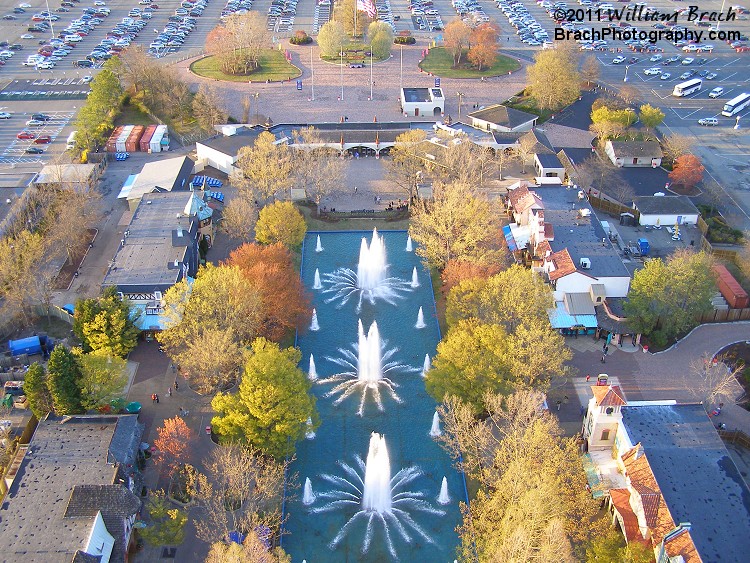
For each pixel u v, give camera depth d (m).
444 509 142.75
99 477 136.00
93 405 153.50
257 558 112.81
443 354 155.00
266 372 142.62
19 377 167.75
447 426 148.88
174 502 138.75
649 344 180.38
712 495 125.75
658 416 143.38
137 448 146.12
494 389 147.38
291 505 142.75
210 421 157.38
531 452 125.06
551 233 199.88
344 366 178.00
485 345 150.50
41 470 137.25
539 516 113.50
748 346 180.38
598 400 142.50
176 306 164.00
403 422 162.62
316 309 197.00
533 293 162.75
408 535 137.50
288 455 148.25
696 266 178.38
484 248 193.25
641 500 124.56
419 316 192.88
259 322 170.12
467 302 167.12
